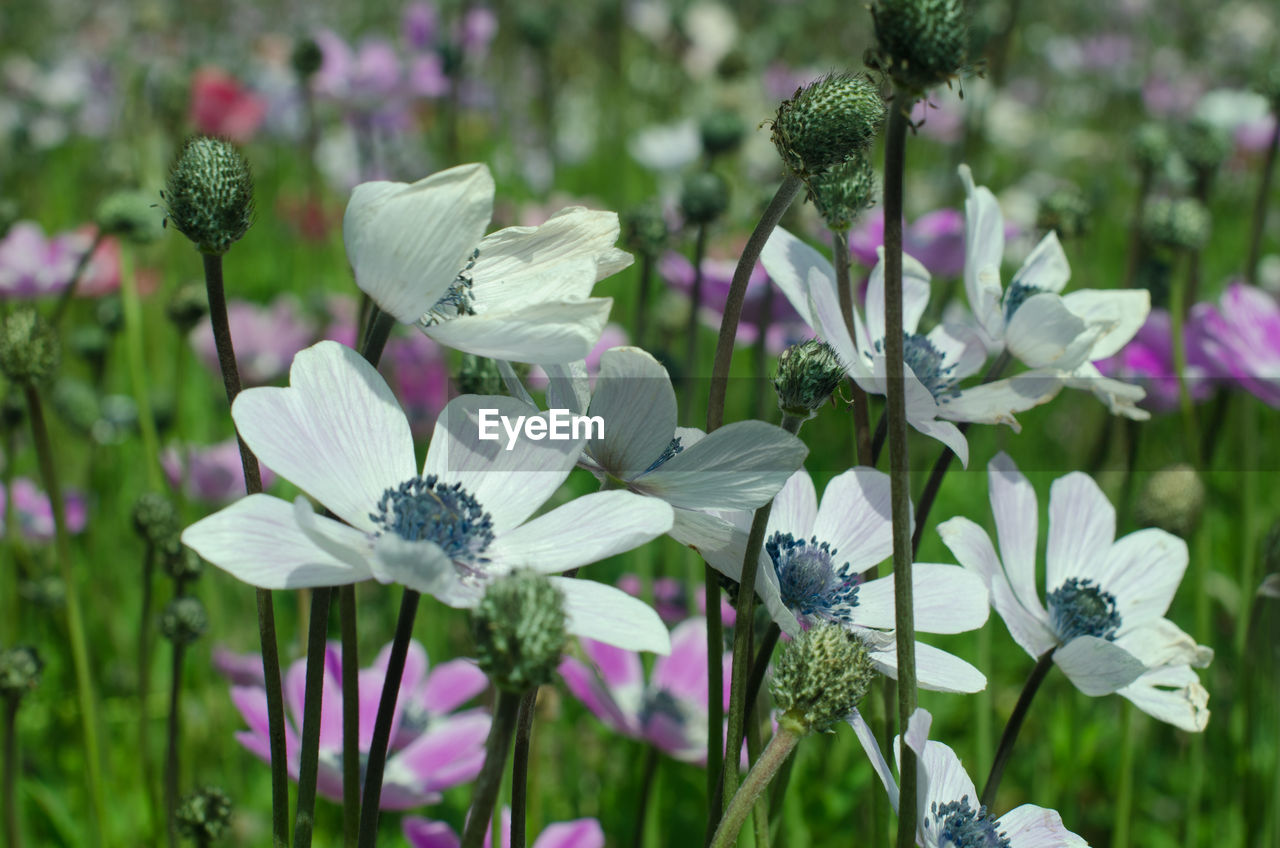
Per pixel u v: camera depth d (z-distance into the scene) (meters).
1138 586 0.44
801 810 0.60
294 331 0.98
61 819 0.59
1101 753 0.70
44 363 0.48
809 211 0.70
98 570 0.81
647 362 0.38
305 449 0.37
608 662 0.59
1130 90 1.99
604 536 0.37
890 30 0.35
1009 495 0.44
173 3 1.98
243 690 0.50
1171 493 0.52
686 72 1.73
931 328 0.50
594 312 0.37
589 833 0.49
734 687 0.39
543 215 1.12
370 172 1.24
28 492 0.76
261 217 1.45
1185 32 2.18
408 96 1.18
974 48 0.89
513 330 0.37
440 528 0.37
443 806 0.63
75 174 1.53
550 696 0.54
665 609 0.64
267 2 2.17
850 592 0.41
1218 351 0.59
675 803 0.64
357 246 0.37
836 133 0.38
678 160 1.30
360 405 0.38
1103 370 0.67
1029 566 0.44
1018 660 0.76
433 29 1.24
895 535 0.36
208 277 0.38
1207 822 0.66
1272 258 1.25
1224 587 0.77
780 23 1.79
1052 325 0.42
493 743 0.34
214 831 0.46
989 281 0.44
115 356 1.10
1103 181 1.41
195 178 0.37
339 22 2.08
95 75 1.64
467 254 0.37
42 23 2.19
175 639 0.49
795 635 0.38
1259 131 1.34
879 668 0.39
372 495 0.37
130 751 0.69
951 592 0.41
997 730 0.70
